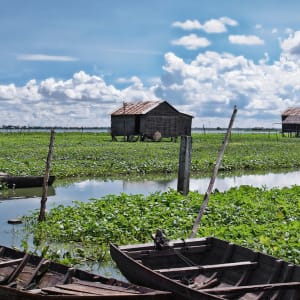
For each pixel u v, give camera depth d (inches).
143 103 2645.2
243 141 3016.7
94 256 542.0
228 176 1370.6
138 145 2257.6
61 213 717.3
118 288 352.2
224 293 345.7
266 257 408.5
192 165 1472.7
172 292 350.3
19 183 1029.8
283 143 2758.4
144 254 439.5
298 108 3816.4
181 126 2642.7
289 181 1284.4
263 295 365.7
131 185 1129.4
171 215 687.7
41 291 352.2
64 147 2087.8
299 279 376.5
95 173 1279.5
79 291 345.4
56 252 535.2
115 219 660.7
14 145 2237.9
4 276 425.4
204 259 468.1
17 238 624.4
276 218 690.8
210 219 668.1
